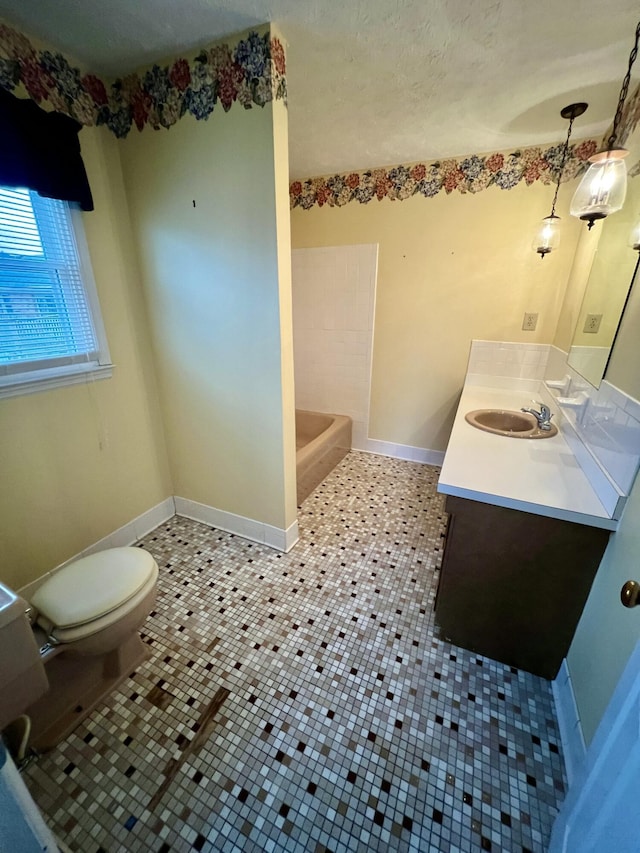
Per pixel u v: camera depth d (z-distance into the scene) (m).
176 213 1.68
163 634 1.57
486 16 1.17
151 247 1.81
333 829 0.99
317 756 1.15
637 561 0.94
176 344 1.96
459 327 2.73
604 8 1.12
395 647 1.52
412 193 2.56
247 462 2.03
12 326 1.46
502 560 1.30
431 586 1.84
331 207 2.81
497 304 2.57
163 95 1.52
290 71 1.46
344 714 1.27
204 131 1.48
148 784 1.08
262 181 1.45
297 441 3.42
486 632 1.43
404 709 1.28
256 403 1.86
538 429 1.83
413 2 1.12
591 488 1.29
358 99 1.66
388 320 2.94
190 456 2.22
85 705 1.27
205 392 1.99
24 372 1.52
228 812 1.03
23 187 1.33
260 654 1.48
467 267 2.58
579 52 1.33
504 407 2.22
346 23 1.22
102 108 1.62
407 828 1.00
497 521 1.26
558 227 2.03
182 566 1.97
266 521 2.10
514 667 1.44
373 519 2.41
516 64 1.41
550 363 2.43
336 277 2.97
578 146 2.12
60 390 1.66
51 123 1.37
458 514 1.31
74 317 1.68
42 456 1.63
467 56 1.37
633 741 0.60
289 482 2.01
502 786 1.08
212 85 1.41
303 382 3.44
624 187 1.21
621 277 1.37
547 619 1.31
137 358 2.01
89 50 1.41
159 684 1.37
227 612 1.68
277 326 1.66
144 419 2.12
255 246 1.56
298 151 2.28
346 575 1.92
